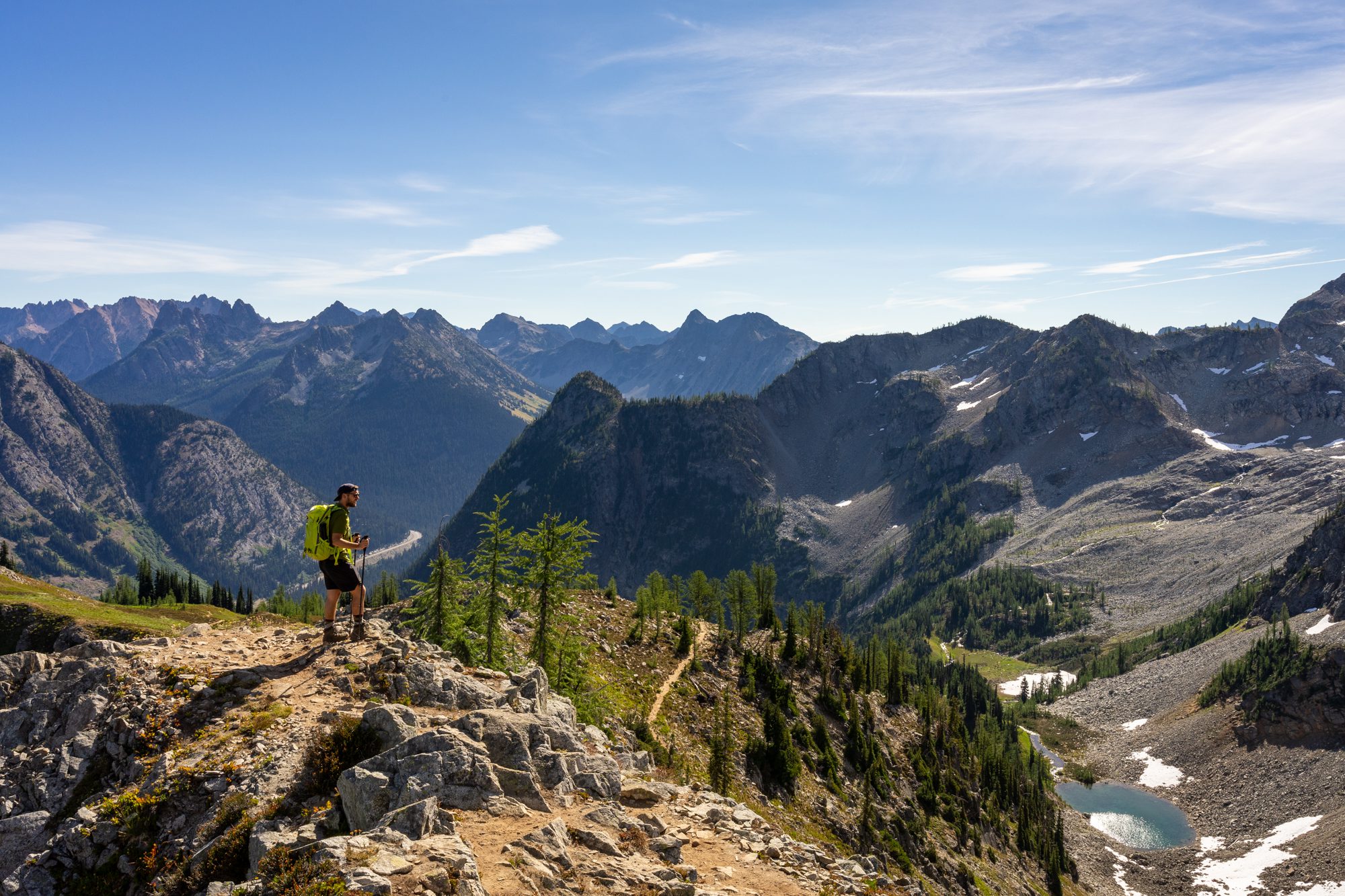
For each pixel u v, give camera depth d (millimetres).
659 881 14180
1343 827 152625
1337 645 191000
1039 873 124000
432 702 18391
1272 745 189000
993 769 142500
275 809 14133
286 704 16938
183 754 15602
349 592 20703
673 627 109188
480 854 13125
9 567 150375
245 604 183250
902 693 144500
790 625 118750
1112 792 193500
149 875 13641
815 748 89938
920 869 82500
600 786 17625
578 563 53344
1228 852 159750
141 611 110312
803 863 17891
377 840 12578
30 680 17906
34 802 15656
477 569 51062
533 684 21234
